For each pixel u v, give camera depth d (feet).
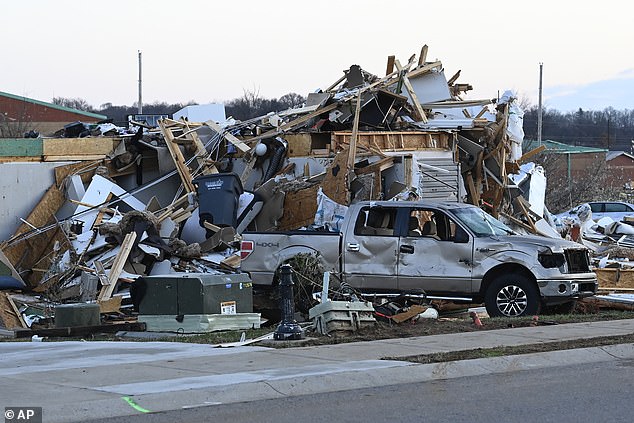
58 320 66.28
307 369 46.39
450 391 42.39
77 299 86.94
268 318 73.67
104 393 40.42
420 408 38.45
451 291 71.05
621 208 181.27
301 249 73.26
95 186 107.76
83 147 116.47
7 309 80.33
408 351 52.49
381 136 112.37
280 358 50.42
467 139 119.34
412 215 72.79
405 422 35.68
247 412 37.96
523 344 55.06
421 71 129.49
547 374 47.21
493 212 118.11
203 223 99.91
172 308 63.87
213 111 150.51
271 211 103.81
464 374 47.44
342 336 59.36
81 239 97.14
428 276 71.15
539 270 69.26
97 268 87.61
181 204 105.60
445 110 130.41
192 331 63.05
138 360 50.55
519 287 69.77
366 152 106.83
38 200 110.11
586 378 45.75
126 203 107.65
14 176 108.37
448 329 62.39
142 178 120.47
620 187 297.74
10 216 108.06
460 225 71.31
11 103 262.88
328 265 72.79
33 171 109.91
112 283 85.66
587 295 70.90
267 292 73.97
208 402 40.16
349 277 72.38
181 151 120.37
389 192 103.76
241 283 65.46
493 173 119.03
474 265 70.49
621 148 506.89
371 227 73.20
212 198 100.63
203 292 62.90
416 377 46.16
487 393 41.78
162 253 91.50
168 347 55.93
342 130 118.83
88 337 64.64
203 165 116.67
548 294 69.26
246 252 74.38
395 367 46.73
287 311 58.54
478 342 55.98
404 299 69.56
